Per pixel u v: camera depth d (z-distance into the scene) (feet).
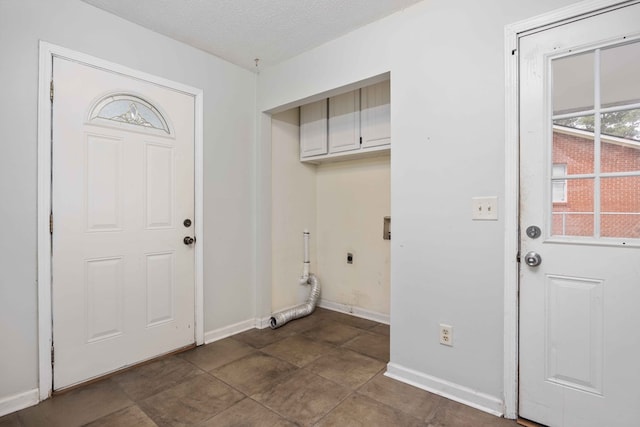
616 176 4.54
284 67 8.70
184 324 7.81
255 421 5.22
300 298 10.85
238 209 9.04
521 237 5.20
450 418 5.29
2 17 5.34
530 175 5.11
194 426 5.10
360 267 10.38
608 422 4.58
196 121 8.02
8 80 5.40
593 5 4.58
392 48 6.61
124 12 6.53
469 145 5.66
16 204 5.49
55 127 5.90
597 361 4.65
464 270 5.74
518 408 5.26
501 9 5.33
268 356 7.50
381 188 9.89
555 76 4.94
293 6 6.36
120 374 6.64
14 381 5.48
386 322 9.73
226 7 6.38
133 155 6.95
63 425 5.09
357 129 9.25
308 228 11.12
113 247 6.66
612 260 4.55
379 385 6.28
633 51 4.41
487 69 5.47
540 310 5.06
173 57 7.57
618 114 4.54
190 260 7.93
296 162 10.69
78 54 6.14
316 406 5.61
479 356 5.60
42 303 5.76
